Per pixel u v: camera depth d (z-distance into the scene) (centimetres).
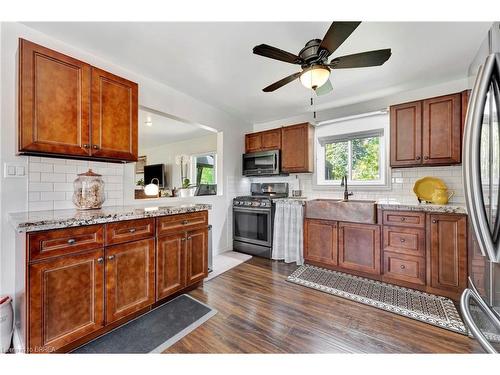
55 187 186
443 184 252
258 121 418
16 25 167
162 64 222
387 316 184
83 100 170
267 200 335
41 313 128
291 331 165
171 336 160
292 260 314
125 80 197
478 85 83
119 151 191
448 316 181
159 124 424
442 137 233
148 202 262
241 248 368
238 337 159
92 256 149
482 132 85
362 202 267
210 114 340
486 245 80
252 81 259
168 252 200
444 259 211
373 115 308
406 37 179
